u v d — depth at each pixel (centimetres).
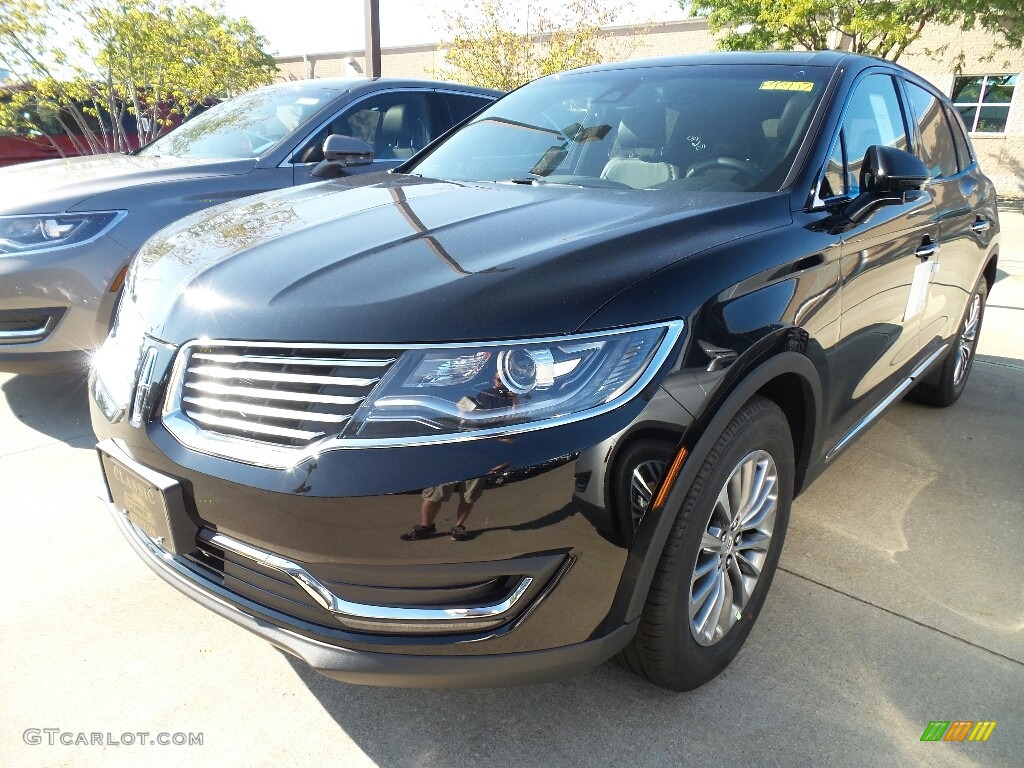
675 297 177
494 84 1354
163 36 1035
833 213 245
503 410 157
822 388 233
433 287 170
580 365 162
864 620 246
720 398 181
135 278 224
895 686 217
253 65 1336
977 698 213
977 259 402
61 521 295
